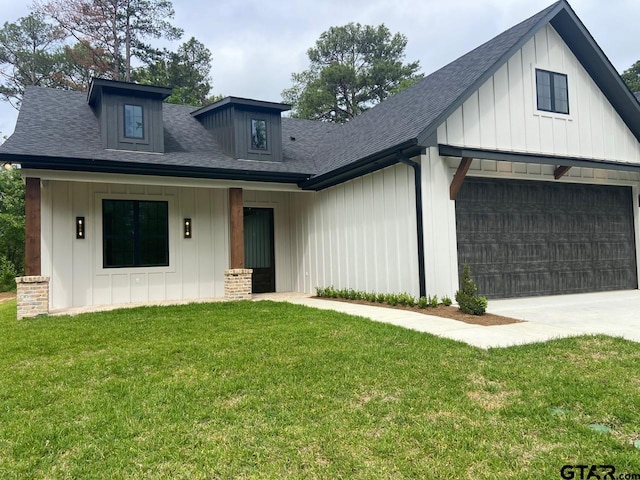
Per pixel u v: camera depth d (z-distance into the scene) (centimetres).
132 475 293
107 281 1109
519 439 332
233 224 1145
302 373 480
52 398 429
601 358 516
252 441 336
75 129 1109
